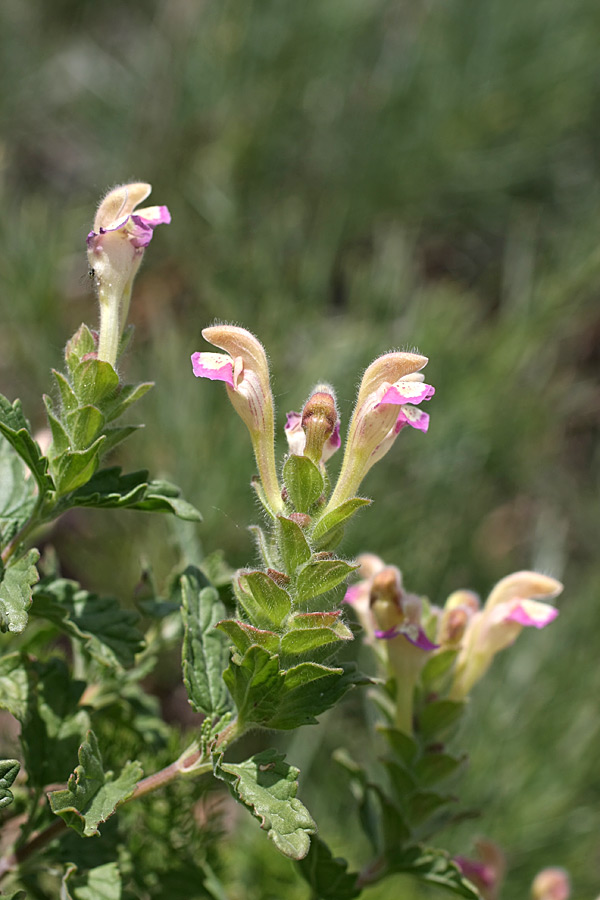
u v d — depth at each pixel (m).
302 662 0.41
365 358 0.76
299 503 0.41
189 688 0.42
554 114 1.03
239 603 0.41
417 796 0.45
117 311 0.42
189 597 0.43
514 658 0.72
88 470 0.42
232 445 0.70
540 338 0.87
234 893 0.51
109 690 0.46
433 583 0.79
